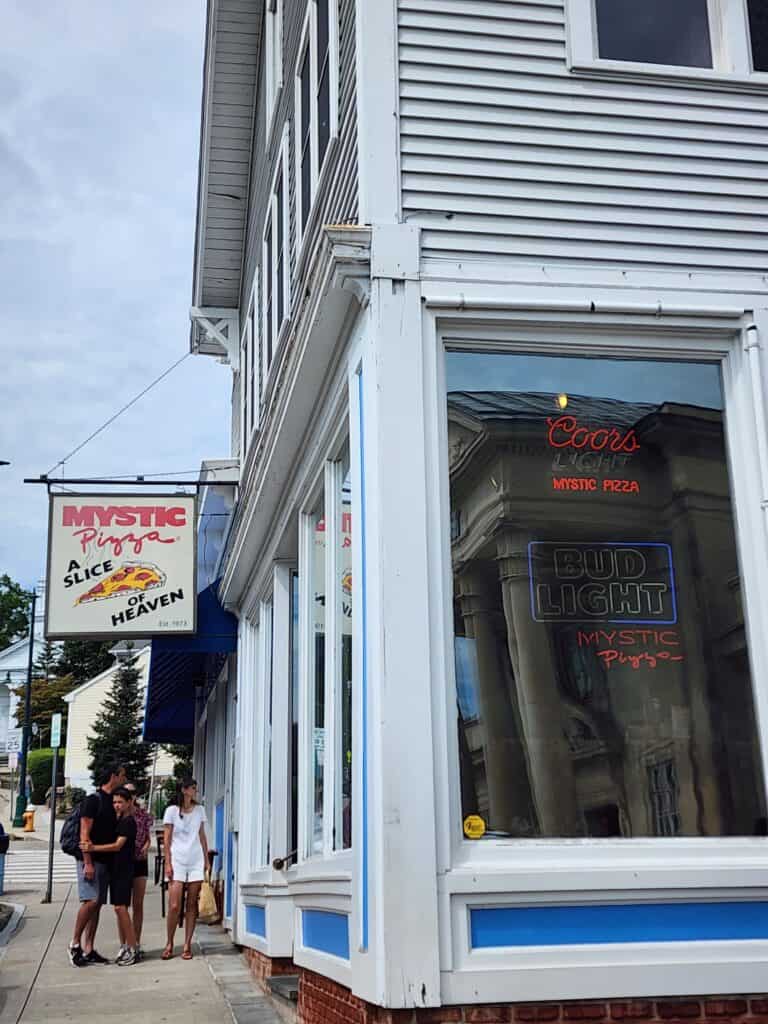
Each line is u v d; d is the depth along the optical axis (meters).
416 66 5.58
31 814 37.59
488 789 4.82
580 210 5.54
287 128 9.37
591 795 4.90
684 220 5.63
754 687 5.16
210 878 13.83
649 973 4.59
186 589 10.94
